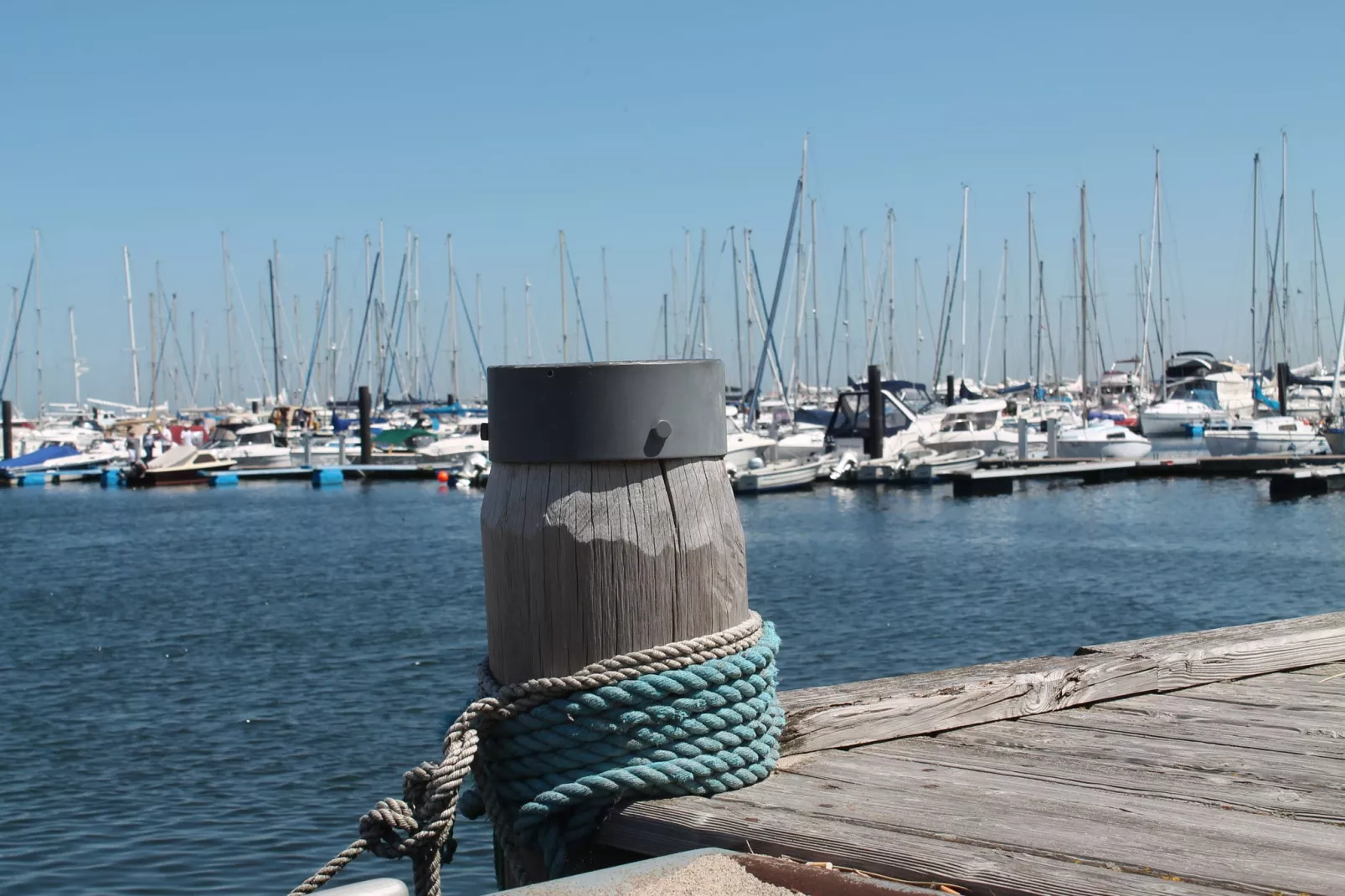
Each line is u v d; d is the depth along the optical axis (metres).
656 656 3.48
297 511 43.56
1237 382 80.38
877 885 2.87
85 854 9.61
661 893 2.85
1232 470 46.19
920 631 18.52
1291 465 45.34
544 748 3.51
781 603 21.27
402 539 33.66
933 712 4.31
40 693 15.40
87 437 72.19
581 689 3.47
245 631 19.55
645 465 3.54
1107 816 3.36
